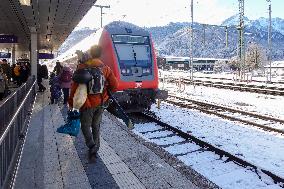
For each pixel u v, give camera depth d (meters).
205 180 4.45
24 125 7.56
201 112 15.21
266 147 9.29
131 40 13.36
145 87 13.25
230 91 26.19
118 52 12.94
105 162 5.16
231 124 12.35
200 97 21.94
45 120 8.96
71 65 20.00
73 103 4.59
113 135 7.09
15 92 7.47
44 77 18.12
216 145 9.54
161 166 4.97
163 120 13.31
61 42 31.05
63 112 10.52
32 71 20.16
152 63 13.55
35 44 20.23
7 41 20.64
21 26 19.77
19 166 4.95
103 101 4.97
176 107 17.00
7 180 4.23
